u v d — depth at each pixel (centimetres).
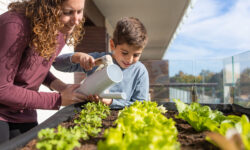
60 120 107
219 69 409
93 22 650
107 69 112
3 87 94
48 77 152
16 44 95
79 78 432
